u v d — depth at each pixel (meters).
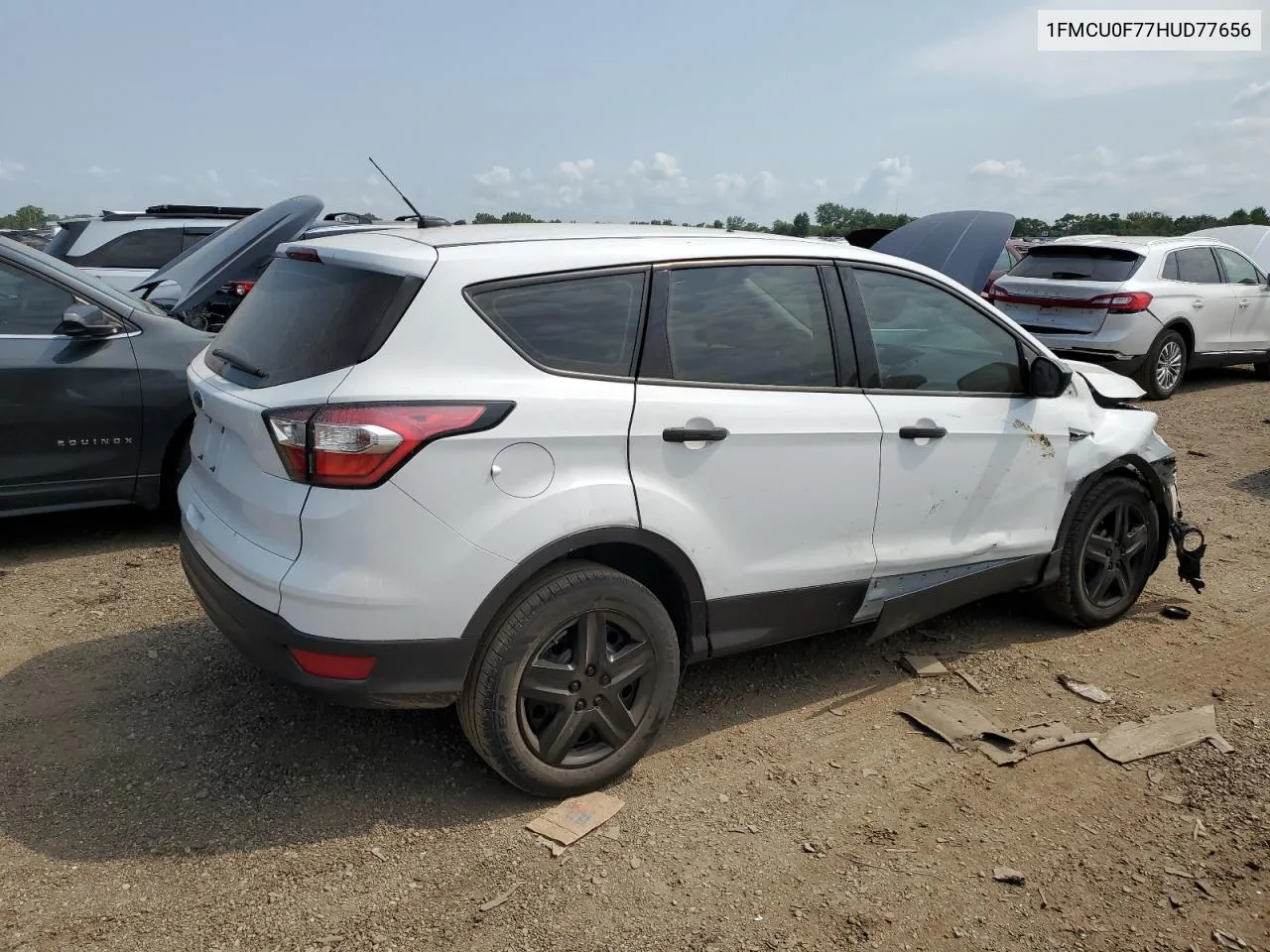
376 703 2.80
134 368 5.21
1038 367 4.05
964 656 4.25
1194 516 6.35
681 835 2.97
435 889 2.70
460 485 2.73
